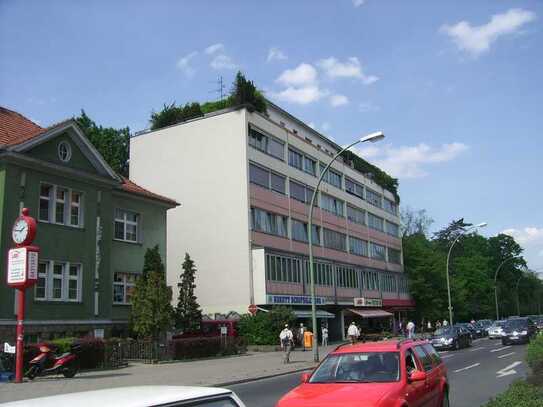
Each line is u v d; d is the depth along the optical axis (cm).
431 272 7531
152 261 3003
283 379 2006
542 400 846
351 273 5872
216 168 4325
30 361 1880
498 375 1838
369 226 6619
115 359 2402
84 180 2703
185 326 3288
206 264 4238
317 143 6003
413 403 782
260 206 4353
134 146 4709
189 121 4506
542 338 1448
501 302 10169
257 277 4116
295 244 4794
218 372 2178
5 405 352
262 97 4775
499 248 10569
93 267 2703
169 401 374
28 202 2405
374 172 7112
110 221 2839
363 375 809
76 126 2627
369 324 6153
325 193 5553
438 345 3441
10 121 2600
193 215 4350
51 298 2472
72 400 360
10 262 1836
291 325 3906
